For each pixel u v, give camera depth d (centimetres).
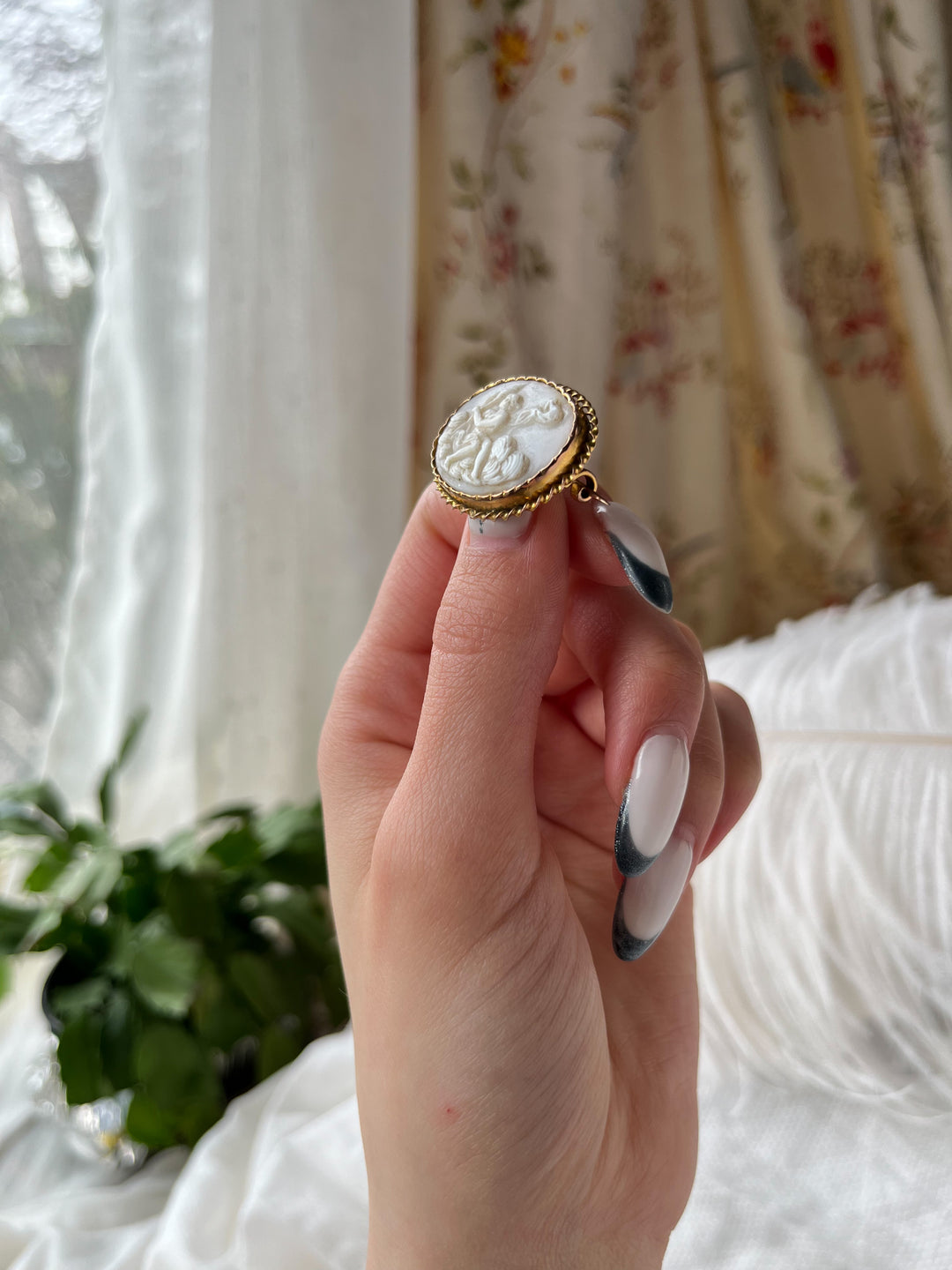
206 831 45
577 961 18
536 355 47
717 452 51
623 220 47
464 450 17
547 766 23
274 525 42
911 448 51
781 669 33
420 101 44
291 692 44
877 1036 24
